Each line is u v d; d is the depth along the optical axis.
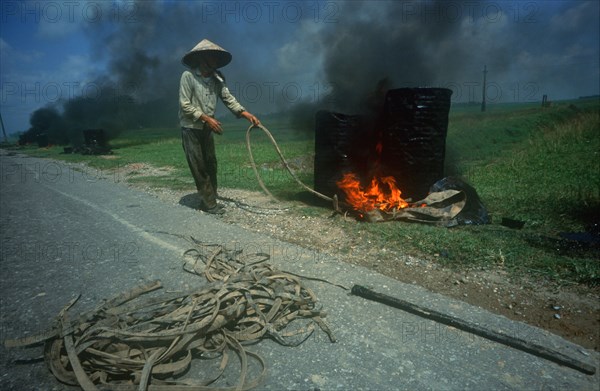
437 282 3.12
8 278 3.20
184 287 2.96
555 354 2.10
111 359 1.95
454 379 1.97
